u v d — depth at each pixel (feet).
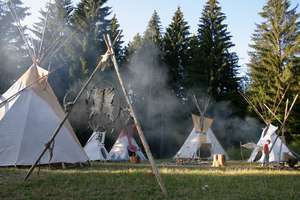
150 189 27.66
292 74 115.96
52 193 25.54
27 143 42.04
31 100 44.57
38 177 31.63
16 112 43.29
